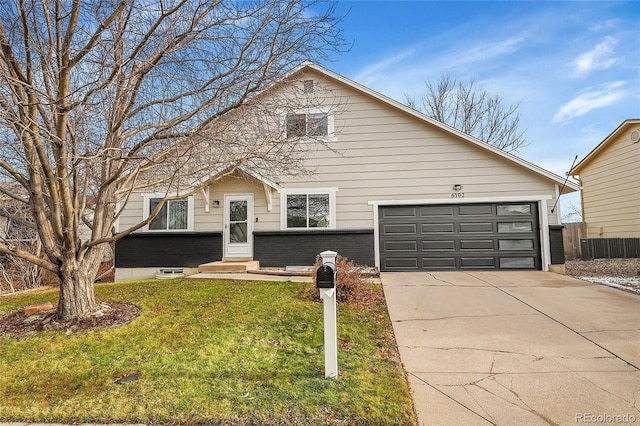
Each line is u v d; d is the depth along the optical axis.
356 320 5.30
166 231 10.99
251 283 7.75
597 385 3.39
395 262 10.40
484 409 3.01
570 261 13.62
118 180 5.86
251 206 10.89
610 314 5.57
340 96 10.72
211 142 5.17
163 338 4.48
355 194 10.61
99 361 3.87
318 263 7.47
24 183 4.98
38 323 5.03
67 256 5.13
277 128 6.01
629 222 14.03
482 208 10.32
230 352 4.09
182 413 2.88
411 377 3.61
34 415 2.92
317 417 2.83
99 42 4.20
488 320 5.38
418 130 10.52
